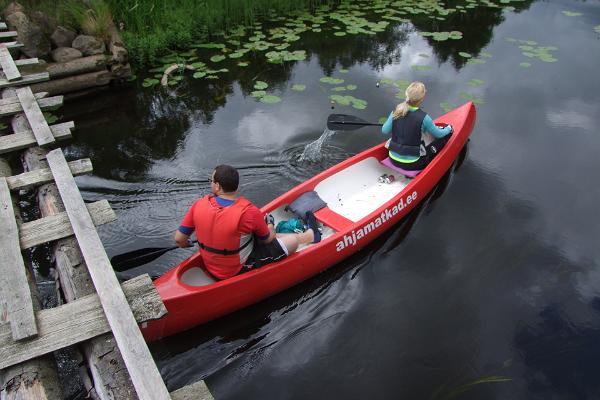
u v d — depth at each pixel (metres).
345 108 6.31
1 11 6.73
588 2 11.00
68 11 6.98
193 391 2.17
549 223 4.47
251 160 5.29
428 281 3.89
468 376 3.14
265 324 3.56
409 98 4.51
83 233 2.97
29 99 4.84
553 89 6.91
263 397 3.01
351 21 9.28
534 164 5.29
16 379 2.17
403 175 5.09
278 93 6.67
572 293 3.76
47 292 3.51
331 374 3.15
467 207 4.68
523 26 9.41
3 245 2.88
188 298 3.24
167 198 4.71
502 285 3.83
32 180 3.61
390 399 2.99
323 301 3.75
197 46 7.98
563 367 3.20
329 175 4.66
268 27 8.98
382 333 3.44
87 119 6.11
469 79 7.15
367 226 4.14
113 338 2.38
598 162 5.33
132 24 7.79
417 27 9.24
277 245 3.58
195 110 6.27
